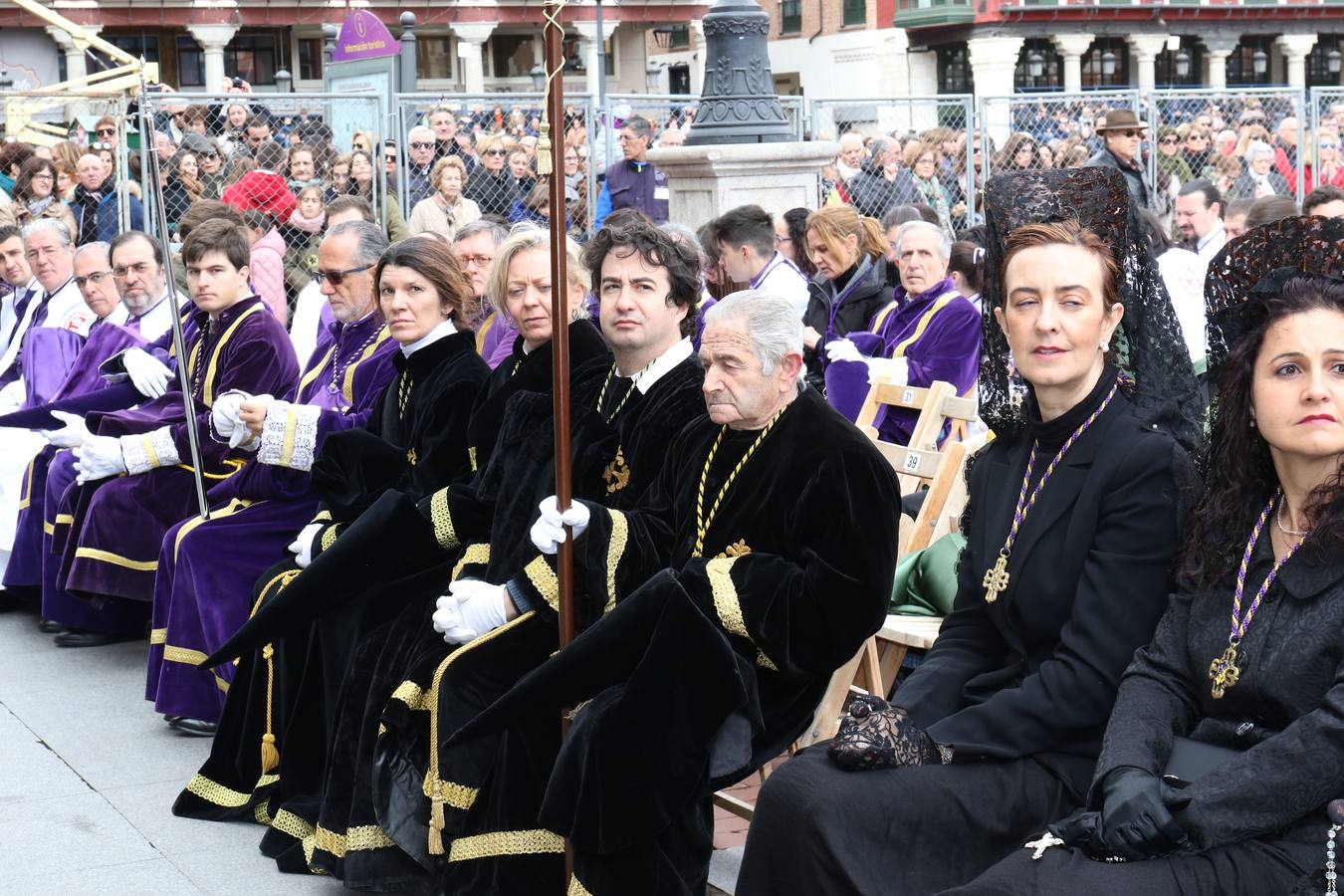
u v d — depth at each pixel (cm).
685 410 413
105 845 465
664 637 351
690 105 1209
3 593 745
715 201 855
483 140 1194
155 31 3025
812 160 862
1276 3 3472
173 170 1081
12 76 2784
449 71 3262
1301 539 297
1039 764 327
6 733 562
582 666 359
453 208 1131
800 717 379
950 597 462
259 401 555
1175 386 340
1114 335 341
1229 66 3581
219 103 1118
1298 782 280
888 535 364
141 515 608
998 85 3353
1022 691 326
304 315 836
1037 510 338
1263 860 285
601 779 349
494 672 402
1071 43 3378
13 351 834
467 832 389
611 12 3120
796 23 3669
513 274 454
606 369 443
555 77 368
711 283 709
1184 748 301
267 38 3147
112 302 750
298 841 450
